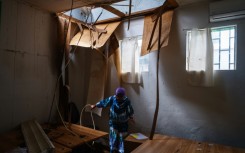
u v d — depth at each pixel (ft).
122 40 13.15
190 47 10.62
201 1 10.41
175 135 11.17
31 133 8.84
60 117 11.68
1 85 9.50
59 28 12.26
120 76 13.14
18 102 10.29
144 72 12.37
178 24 11.18
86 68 14.74
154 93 11.99
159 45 9.53
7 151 7.17
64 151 7.30
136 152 8.07
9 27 9.78
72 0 9.95
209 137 10.16
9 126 9.85
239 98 9.44
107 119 13.62
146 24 11.32
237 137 9.45
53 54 12.29
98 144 10.96
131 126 12.71
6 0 9.63
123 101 9.49
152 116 12.01
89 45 11.80
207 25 10.29
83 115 14.52
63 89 12.35
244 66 9.33
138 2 12.32
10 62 9.87
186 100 10.87
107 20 12.75
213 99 10.09
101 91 13.41
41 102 11.56
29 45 10.84
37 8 11.19
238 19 9.47
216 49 10.28
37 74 11.29
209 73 10.05
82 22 12.73
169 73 11.43
